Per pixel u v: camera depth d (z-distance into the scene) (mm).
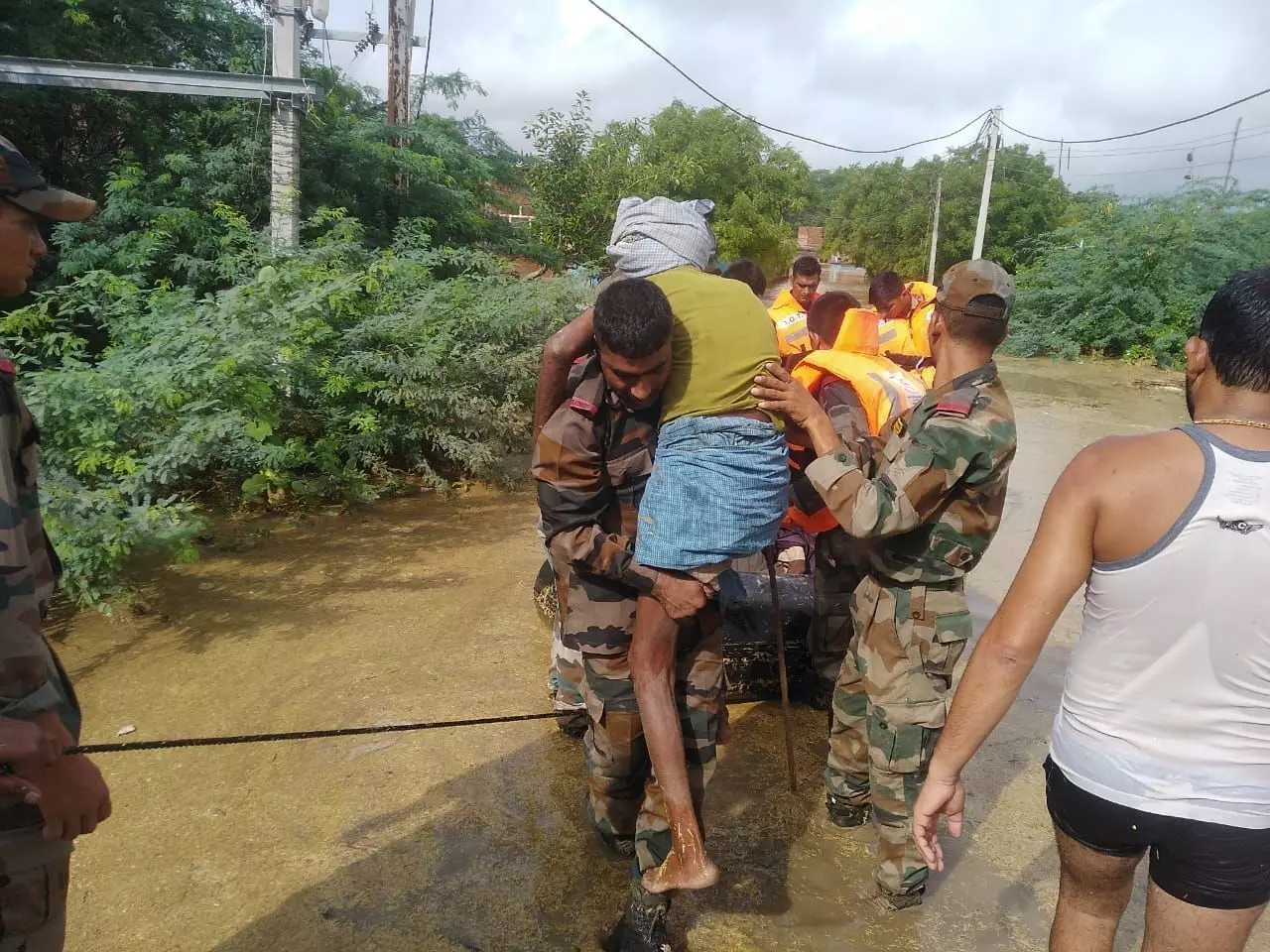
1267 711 1751
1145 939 1962
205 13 11461
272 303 6141
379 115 13539
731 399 2383
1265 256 21438
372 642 4504
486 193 14328
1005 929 2875
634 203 2742
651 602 2420
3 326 5559
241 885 2889
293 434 6609
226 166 9922
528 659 4395
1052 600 1862
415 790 3408
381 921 2773
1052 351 21000
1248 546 1688
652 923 2598
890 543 2797
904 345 5340
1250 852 1790
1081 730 1915
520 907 2859
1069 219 33500
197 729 3688
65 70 8094
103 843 3043
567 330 2596
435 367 6777
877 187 41031
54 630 4457
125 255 8320
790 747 3328
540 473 2475
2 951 1703
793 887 3039
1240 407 1798
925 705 2783
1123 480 1783
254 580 5180
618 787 2781
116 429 5059
